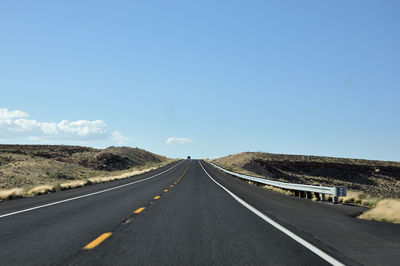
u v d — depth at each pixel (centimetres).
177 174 4453
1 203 1421
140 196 1650
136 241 661
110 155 8894
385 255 572
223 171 5284
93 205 1274
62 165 5978
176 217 982
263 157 9725
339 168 8381
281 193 2019
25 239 676
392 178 7856
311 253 581
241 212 1115
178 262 514
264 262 521
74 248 601
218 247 618
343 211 1205
